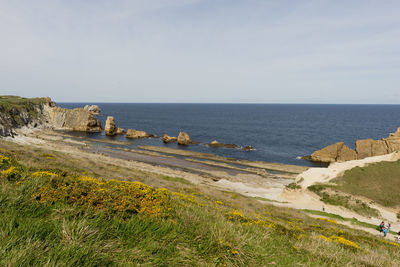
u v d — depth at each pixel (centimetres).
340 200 3038
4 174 620
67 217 418
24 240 317
